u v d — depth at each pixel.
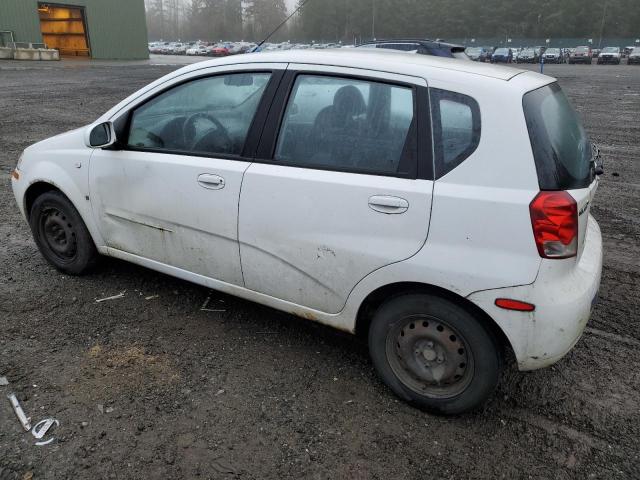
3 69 28.47
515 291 2.43
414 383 2.82
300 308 3.08
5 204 6.07
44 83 21.56
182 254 3.45
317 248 2.87
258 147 3.07
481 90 2.53
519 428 2.72
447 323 2.65
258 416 2.73
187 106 3.36
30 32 38.91
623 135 11.55
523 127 2.44
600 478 2.42
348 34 101.56
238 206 3.09
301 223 2.89
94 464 2.38
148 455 2.45
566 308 2.43
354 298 2.85
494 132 2.47
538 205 2.37
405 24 99.12
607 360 3.33
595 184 2.86
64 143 3.92
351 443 2.58
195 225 3.30
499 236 2.44
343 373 3.12
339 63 2.90
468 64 2.85
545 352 2.49
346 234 2.77
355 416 2.77
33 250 4.69
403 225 2.61
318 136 2.91
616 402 2.94
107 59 45.47
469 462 2.49
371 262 2.71
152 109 3.50
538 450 2.58
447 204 2.51
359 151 2.79
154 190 3.42
